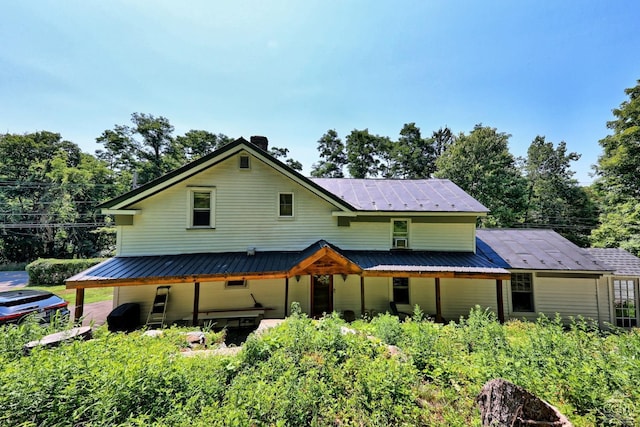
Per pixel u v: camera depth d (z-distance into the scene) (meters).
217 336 6.32
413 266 9.59
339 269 9.07
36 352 3.53
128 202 9.71
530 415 2.78
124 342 4.51
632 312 10.20
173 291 10.16
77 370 3.05
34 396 2.60
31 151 32.28
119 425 2.46
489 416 2.96
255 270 8.79
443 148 39.72
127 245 9.81
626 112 16.47
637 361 3.66
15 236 28.14
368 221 11.16
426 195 12.19
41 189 28.67
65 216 27.69
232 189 10.54
